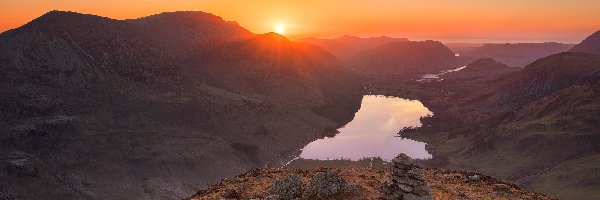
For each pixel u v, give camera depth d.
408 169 27.23
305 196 32.62
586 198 183.00
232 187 37.16
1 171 192.25
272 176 40.62
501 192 36.59
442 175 42.12
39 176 196.88
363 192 32.72
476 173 43.25
